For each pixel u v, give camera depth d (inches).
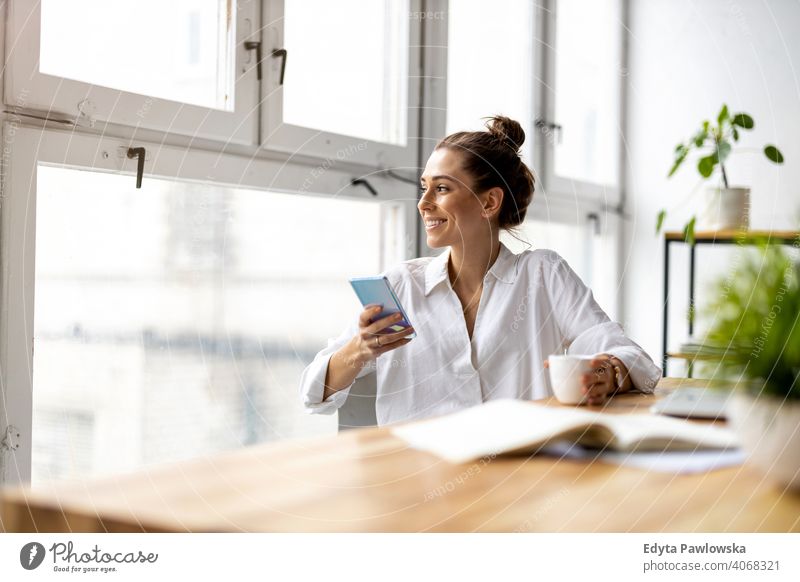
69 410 46.5
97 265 47.6
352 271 67.6
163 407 52.8
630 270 106.0
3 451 41.3
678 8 103.3
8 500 20.1
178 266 53.3
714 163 89.2
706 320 21.8
